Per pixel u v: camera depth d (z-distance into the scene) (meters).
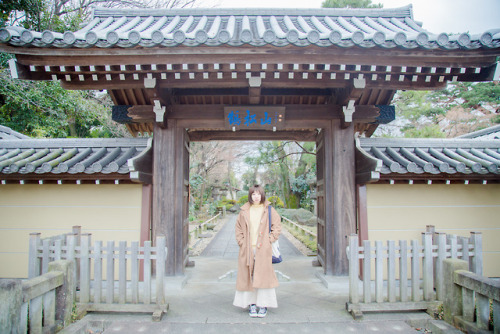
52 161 4.55
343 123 4.94
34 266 3.62
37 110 9.87
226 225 18.17
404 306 3.61
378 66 3.89
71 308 3.31
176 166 5.04
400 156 4.83
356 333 3.28
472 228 4.91
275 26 5.30
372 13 6.18
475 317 3.09
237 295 3.75
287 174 22.27
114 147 5.29
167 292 4.53
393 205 4.92
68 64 3.74
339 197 4.94
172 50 3.59
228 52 3.61
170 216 4.88
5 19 9.32
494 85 15.71
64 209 4.89
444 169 4.32
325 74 4.14
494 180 4.88
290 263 6.59
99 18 5.92
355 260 3.71
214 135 6.67
